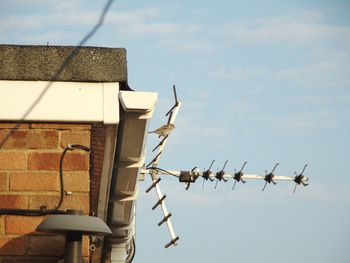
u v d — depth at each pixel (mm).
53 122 13281
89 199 13297
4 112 13133
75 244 11531
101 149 13828
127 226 18016
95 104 13281
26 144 13234
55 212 13023
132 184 15500
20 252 12922
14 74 13195
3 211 12953
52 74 13281
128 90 13938
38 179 13156
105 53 13430
